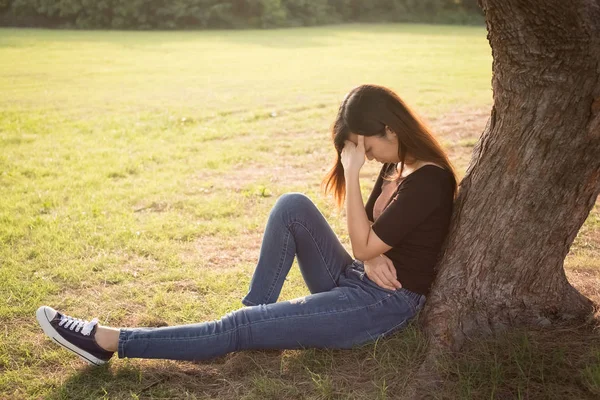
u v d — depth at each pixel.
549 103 2.53
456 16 49.44
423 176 2.69
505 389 2.53
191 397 2.65
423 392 2.57
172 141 8.52
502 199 2.77
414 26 44.47
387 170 3.09
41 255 4.32
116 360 2.94
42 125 9.46
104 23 40.72
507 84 2.62
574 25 2.29
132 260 4.32
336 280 2.99
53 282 3.91
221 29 40.56
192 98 12.35
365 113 2.65
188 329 2.70
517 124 2.65
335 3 48.22
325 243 2.95
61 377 2.84
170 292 3.79
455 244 2.92
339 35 34.59
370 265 2.80
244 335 2.70
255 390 2.68
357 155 2.74
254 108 11.07
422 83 14.60
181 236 4.82
